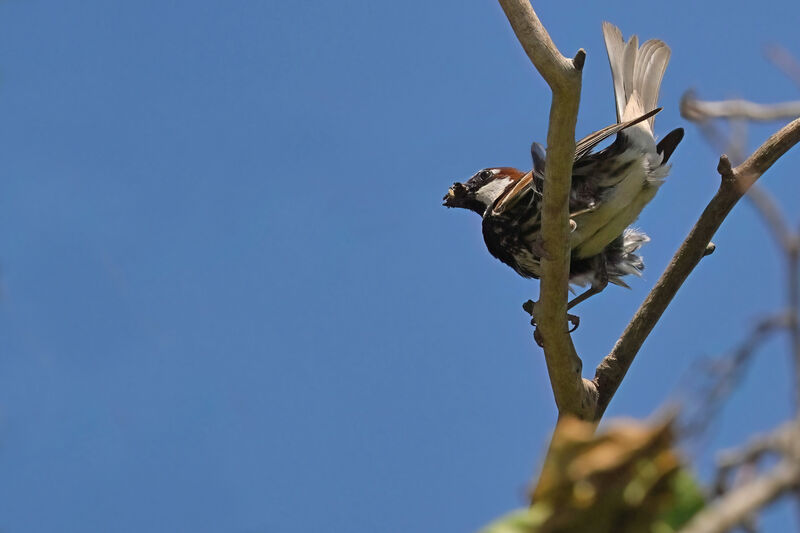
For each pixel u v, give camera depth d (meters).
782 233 3.86
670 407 4.11
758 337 3.83
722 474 3.55
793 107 7.20
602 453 4.28
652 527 4.26
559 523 4.35
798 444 3.31
